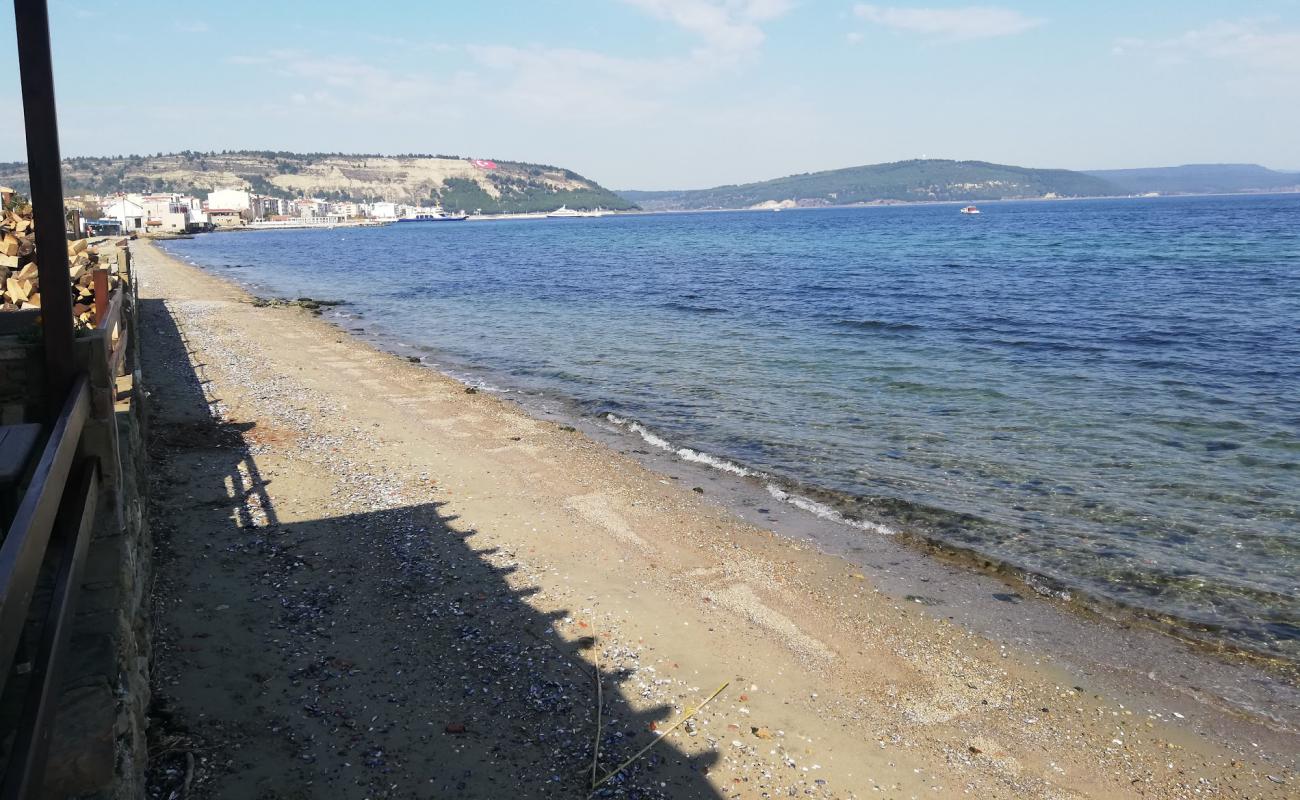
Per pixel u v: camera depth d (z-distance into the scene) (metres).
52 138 4.44
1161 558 10.02
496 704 6.61
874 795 5.89
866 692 7.24
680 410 17.41
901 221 154.75
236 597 8.09
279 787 5.46
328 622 7.74
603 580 9.12
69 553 3.63
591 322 31.33
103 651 4.16
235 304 34.62
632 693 6.93
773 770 6.07
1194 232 81.69
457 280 51.50
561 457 13.82
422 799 5.47
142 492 8.37
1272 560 9.91
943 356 22.64
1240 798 6.06
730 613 8.55
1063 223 116.75
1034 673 7.65
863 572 9.70
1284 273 41.66
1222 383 18.66
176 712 6.14
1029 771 6.28
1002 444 14.56
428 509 10.96
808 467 13.50
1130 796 6.05
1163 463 13.36
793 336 26.64
